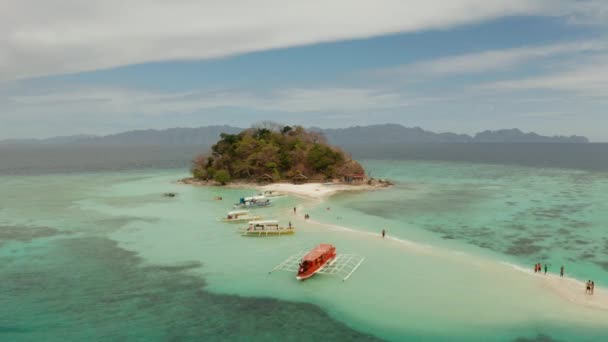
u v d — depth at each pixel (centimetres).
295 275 5619
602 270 5706
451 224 8500
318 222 8725
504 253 6469
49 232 8038
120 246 7062
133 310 4669
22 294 5084
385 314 4503
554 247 6769
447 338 4038
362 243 7025
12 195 13025
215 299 4938
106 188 14712
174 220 9081
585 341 3950
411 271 5681
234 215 9012
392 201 11438
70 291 5181
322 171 16038
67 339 4078
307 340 4050
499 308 4578
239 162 15825
